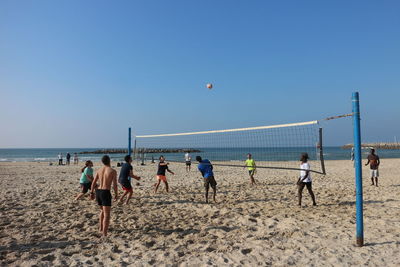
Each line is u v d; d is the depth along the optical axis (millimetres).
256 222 5047
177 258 3424
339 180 11047
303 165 6383
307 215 5492
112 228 4699
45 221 5145
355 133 3744
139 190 8742
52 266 3199
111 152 56031
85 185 7023
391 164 20531
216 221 5109
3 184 10234
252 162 10062
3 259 3398
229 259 3393
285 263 3254
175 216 5520
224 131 8352
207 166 6988
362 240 3729
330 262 3254
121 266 3180
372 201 6668
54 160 36219
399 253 3469
